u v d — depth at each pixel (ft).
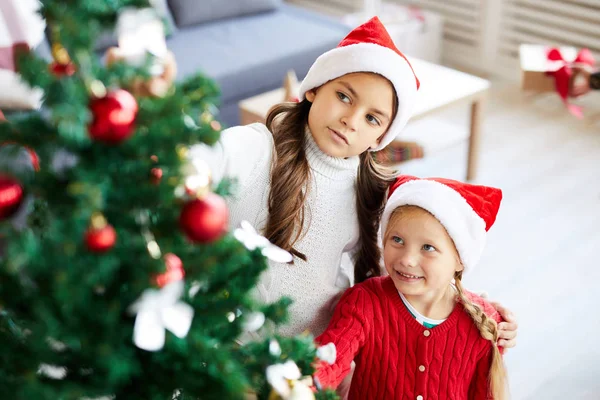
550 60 7.40
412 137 9.13
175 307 2.31
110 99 2.13
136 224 2.37
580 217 8.79
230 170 3.62
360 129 3.64
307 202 3.82
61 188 2.27
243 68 9.39
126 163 2.27
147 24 2.31
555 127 10.77
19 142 2.25
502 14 11.76
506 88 11.91
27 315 2.39
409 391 4.03
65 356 2.44
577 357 6.80
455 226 3.78
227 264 2.61
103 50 8.89
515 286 7.70
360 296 4.02
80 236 2.14
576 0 10.80
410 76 3.69
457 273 4.07
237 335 2.75
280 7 11.34
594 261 8.05
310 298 4.02
